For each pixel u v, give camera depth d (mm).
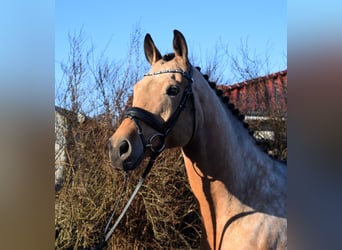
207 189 1845
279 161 2117
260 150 2023
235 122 1997
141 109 1672
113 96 4379
